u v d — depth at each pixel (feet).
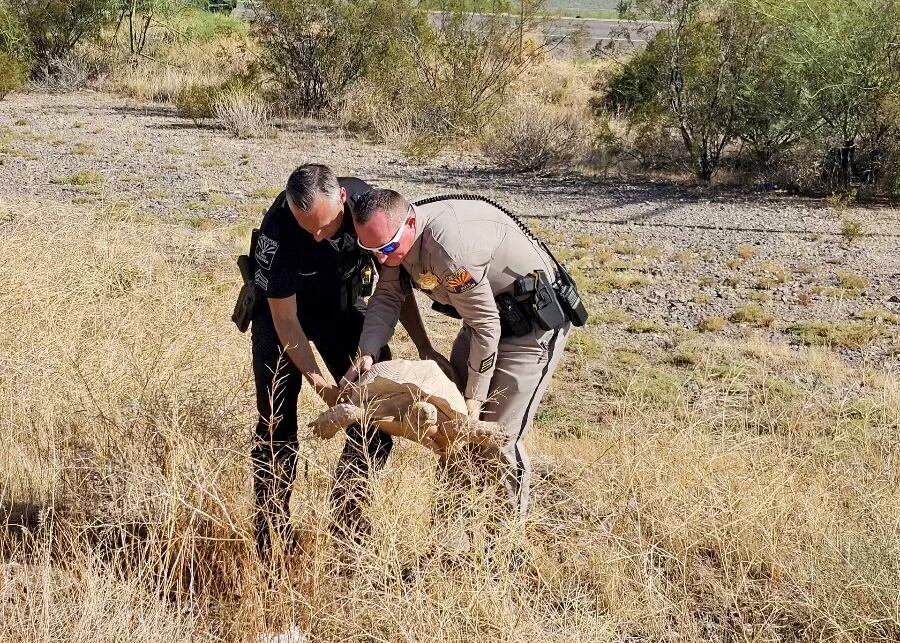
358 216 10.05
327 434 10.37
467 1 61.00
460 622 9.82
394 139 58.95
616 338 25.32
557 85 74.38
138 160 48.78
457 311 11.30
